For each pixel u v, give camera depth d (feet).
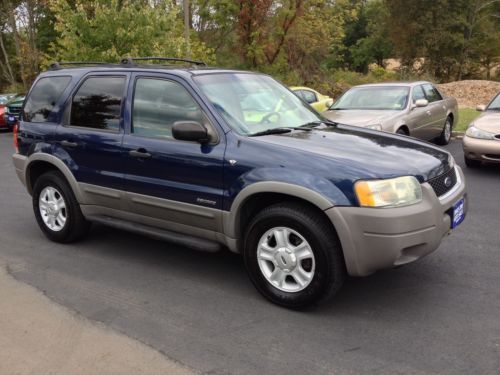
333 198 11.53
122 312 12.75
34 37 104.88
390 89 34.01
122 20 52.13
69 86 17.26
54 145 17.21
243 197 12.70
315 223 11.92
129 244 17.85
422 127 33.40
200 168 13.48
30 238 18.74
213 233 13.83
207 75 14.94
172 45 54.03
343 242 11.56
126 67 15.99
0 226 20.31
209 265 15.79
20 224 20.56
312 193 11.69
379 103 32.99
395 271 14.87
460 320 11.98
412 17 122.21
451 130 40.01
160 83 14.88
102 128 16.03
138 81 15.40
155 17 53.67
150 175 14.64
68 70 17.74
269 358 10.57
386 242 11.37
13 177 30.86
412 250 11.86
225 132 13.41
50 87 17.99
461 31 120.98
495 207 21.42
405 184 11.73
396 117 30.37
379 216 11.30
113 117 15.78
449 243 17.08
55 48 61.67
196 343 11.22
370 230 11.38
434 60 124.77
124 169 15.25
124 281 14.67
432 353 10.62
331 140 13.56
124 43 52.54
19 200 24.66
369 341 11.16
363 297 13.28
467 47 121.90
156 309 12.88
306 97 42.09
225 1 76.54
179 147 13.93
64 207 17.60
